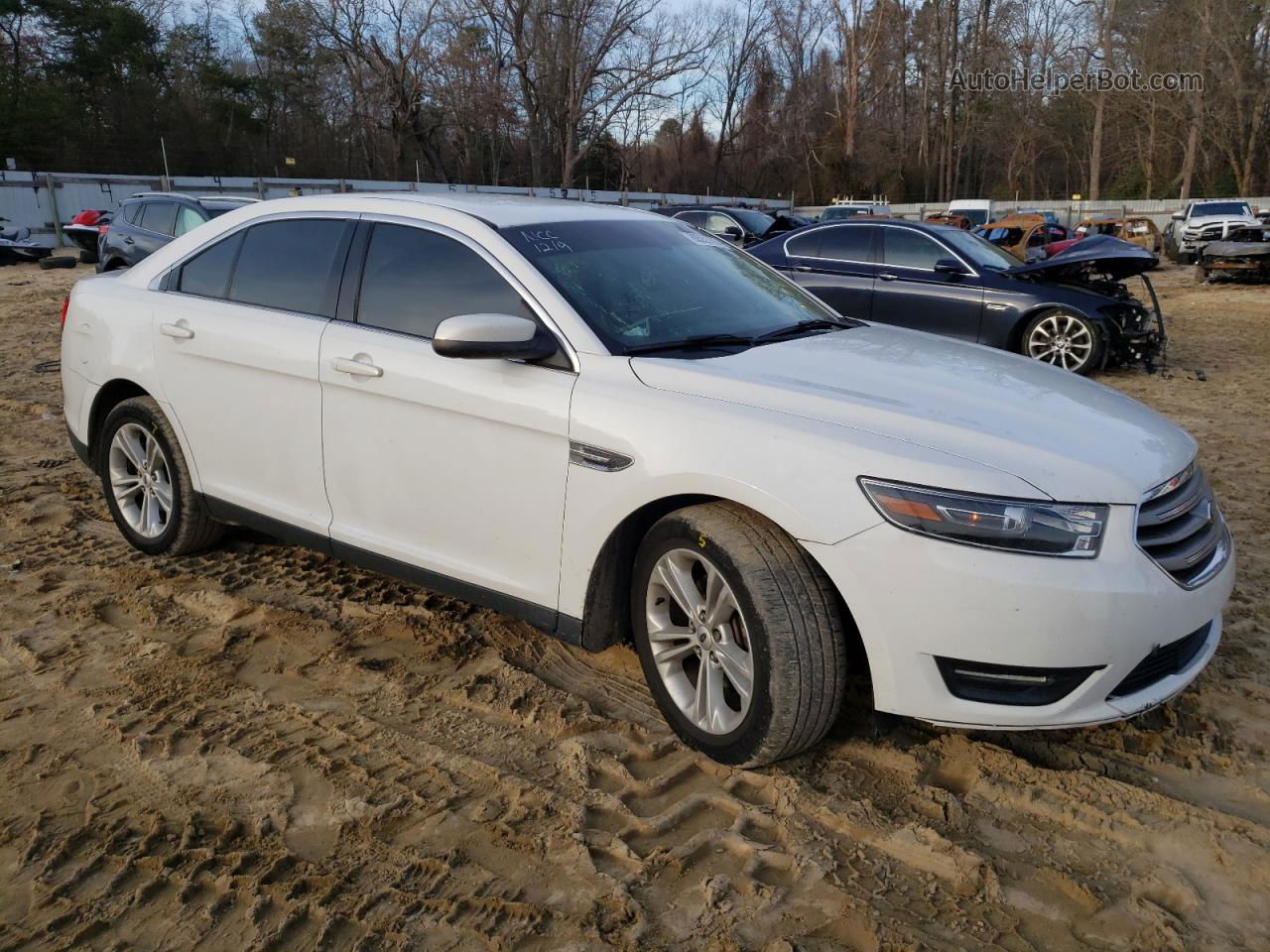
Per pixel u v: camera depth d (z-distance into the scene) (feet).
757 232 58.08
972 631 8.46
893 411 9.41
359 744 10.37
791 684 8.98
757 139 205.05
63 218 103.86
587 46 154.51
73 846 8.83
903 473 8.61
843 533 8.70
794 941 7.61
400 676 11.75
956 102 201.87
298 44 170.50
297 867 8.54
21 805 9.43
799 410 9.46
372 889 8.27
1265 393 28.40
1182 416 25.48
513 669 11.82
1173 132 182.70
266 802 9.41
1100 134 187.01
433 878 8.39
